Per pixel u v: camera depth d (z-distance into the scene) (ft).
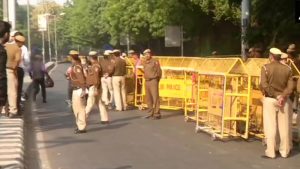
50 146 37.68
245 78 39.47
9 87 47.44
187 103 52.49
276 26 55.36
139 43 173.27
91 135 42.55
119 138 40.91
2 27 23.63
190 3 97.14
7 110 47.98
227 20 92.17
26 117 53.72
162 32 122.01
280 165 31.22
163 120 51.98
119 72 60.70
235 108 39.34
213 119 41.39
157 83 53.52
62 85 106.01
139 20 140.36
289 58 43.04
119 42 187.93
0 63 22.86
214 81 41.06
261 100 38.96
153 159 32.73
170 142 38.96
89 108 46.60
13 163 28.35
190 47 134.51
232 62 38.52
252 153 34.76
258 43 58.18
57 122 50.34
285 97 32.81
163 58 60.34
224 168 30.25
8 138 36.11
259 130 39.47
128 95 64.23
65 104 66.64
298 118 37.17
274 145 33.27
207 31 107.55
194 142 38.93
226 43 103.81
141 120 52.03
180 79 57.21
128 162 31.86
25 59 55.98
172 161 32.12
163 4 102.06
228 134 39.52
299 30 53.42
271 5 54.95
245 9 60.08
